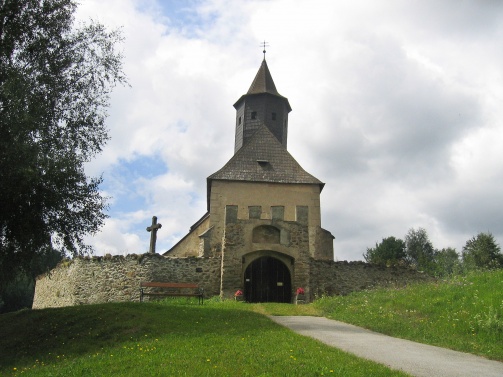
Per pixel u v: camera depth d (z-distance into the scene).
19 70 17.50
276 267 24.50
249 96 38.59
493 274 18.77
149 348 11.59
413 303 17.14
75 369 10.42
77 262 26.12
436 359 10.34
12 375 11.54
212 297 23.88
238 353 10.53
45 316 17.50
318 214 31.33
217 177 31.31
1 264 17.67
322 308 19.28
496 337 12.44
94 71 19.53
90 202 18.39
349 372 8.89
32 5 18.44
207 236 29.75
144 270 24.66
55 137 18.22
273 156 33.19
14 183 16.05
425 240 73.44
